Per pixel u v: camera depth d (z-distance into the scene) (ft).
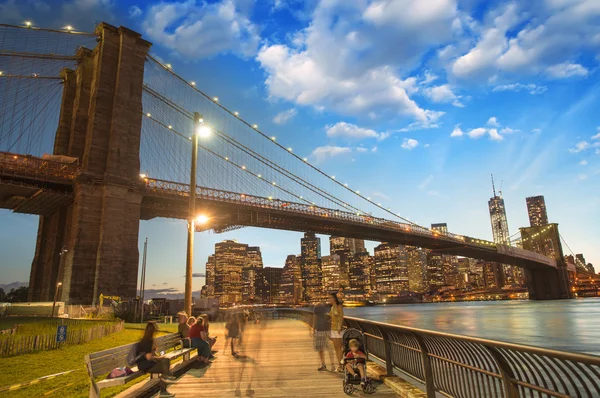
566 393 13.24
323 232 337.11
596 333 159.12
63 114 242.99
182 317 45.06
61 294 195.62
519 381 15.61
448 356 21.81
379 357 35.27
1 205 233.76
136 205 210.18
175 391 28.09
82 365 41.65
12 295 448.65
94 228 196.54
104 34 226.79
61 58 236.84
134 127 220.02
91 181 201.05
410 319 307.37
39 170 201.36
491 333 171.12
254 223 291.58
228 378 32.78
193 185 55.21
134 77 227.40
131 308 153.58
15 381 33.37
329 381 30.83
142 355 27.58
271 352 48.80
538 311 374.02
